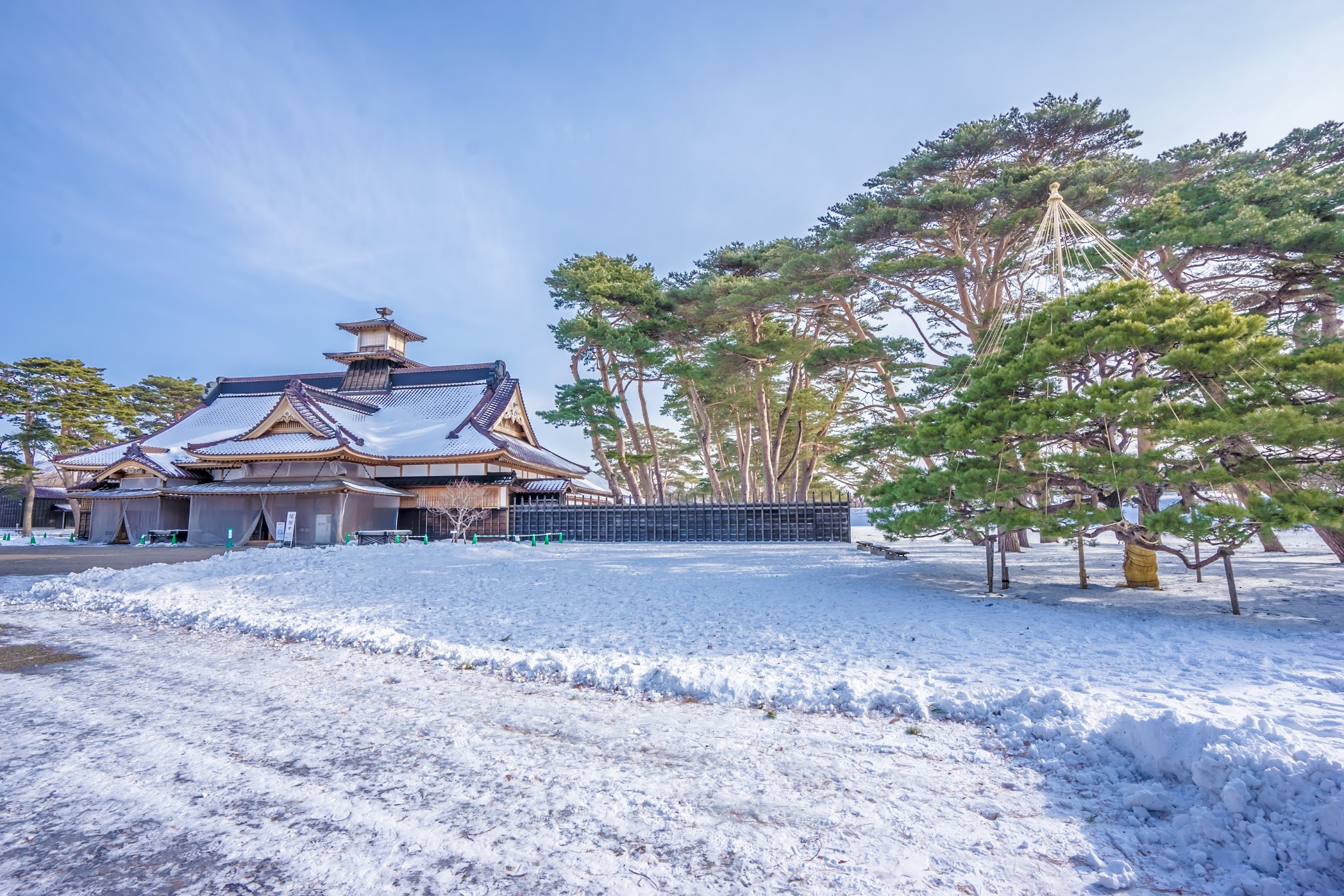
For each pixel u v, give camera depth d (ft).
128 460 100.48
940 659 22.54
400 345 139.95
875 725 17.16
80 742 16.15
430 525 103.04
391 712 18.58
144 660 25.53
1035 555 61.87
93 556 69.00
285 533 90.22
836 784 13.52
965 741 15.90
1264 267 54.90
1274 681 18.74
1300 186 51.57
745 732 16.74
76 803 12.71
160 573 48.11
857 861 10.50
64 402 138.21
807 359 83.30
